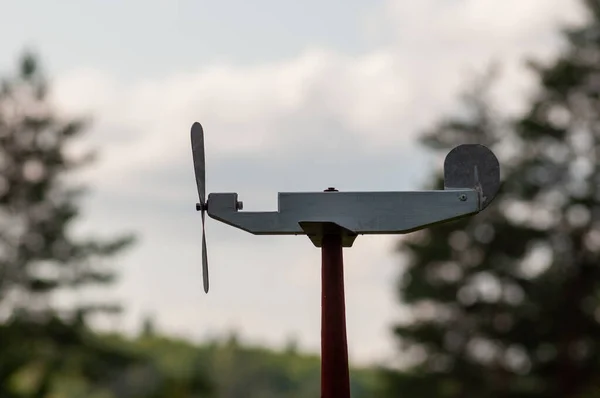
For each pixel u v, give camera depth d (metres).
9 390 36.78
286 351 77.81
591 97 34.81
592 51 35.03
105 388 42.47
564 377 34.94
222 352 60.50
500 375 35.97
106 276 40.22
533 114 35.12
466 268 36.50
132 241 40.41
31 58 40.75
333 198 5.31
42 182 39.75
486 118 36.91
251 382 62.59
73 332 39.75
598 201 34.94
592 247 35.00
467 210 5.29
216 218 5.36
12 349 38.12
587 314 34.81
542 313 34.75
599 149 35.12
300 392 75.31
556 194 35.47
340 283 5.30
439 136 36.81
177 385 44.03
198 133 5.45
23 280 39.22
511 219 35.84
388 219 5.29
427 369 37.38
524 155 35.69
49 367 39.69
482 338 36.75
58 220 39.56
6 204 39.47
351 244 5.62
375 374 38.44
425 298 36.97
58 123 40.69
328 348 5.25
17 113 40.44
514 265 35.75
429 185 36.53
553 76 34.75
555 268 35.00
